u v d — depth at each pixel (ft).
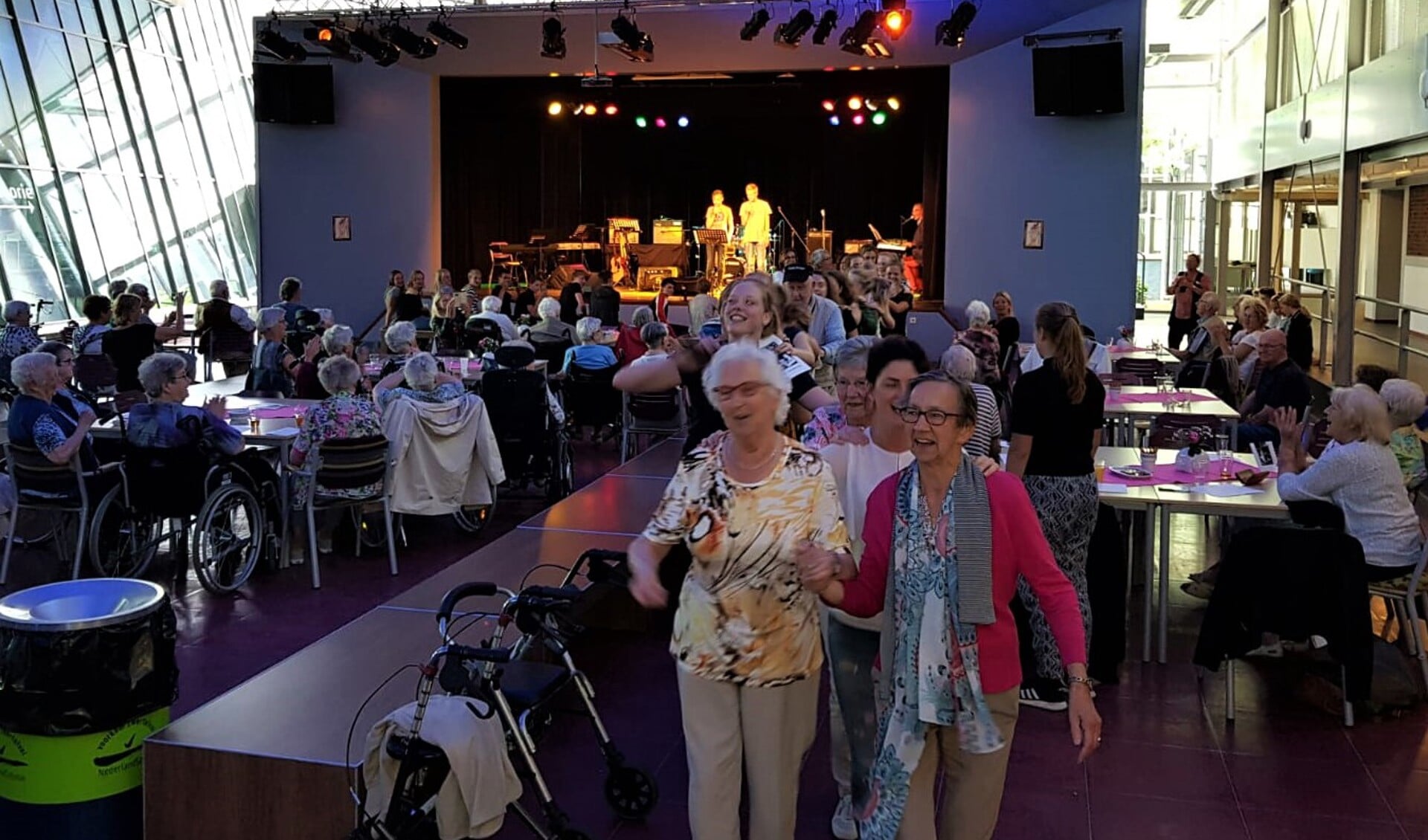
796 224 72.90
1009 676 9.46
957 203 49.49
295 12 52.75
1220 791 14.46
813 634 10.23
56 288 57.72
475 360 35.78
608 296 49.08
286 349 31.71
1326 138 48.62
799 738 10.25
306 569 23.75
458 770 11.19
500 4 51.42
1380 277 61.57
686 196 73.46
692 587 10.20
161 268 68.28
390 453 23.52
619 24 44.09
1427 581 17.63
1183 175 101.55
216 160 76.89
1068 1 46.62
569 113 66.90
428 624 15.71
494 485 26.58
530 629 13.55
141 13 69.92
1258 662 18.75
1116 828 13.56
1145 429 30.42
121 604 12.27
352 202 54.75
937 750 9.61
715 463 10.02
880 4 47.32
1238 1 76.28
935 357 50.29
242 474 22.85
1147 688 17.67
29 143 57.62
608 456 35.32
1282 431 19.24
